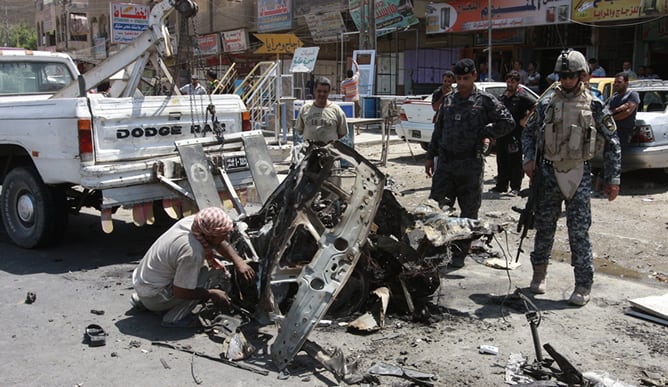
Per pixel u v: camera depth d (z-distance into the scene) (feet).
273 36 68.69
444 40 67.92
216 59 96.58
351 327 14.84
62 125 19.70
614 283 18.56
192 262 14.46
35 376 12.75
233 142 22.12
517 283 18.57
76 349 14.10
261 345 14.20
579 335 14.73
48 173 20.48
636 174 36.06
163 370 13.05
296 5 77.10
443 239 15.55
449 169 19.51
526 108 29.43
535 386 11.74
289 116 42.42
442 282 18.67
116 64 23.68
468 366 13.12
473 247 21.62
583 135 15.93
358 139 51.57
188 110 22.52
